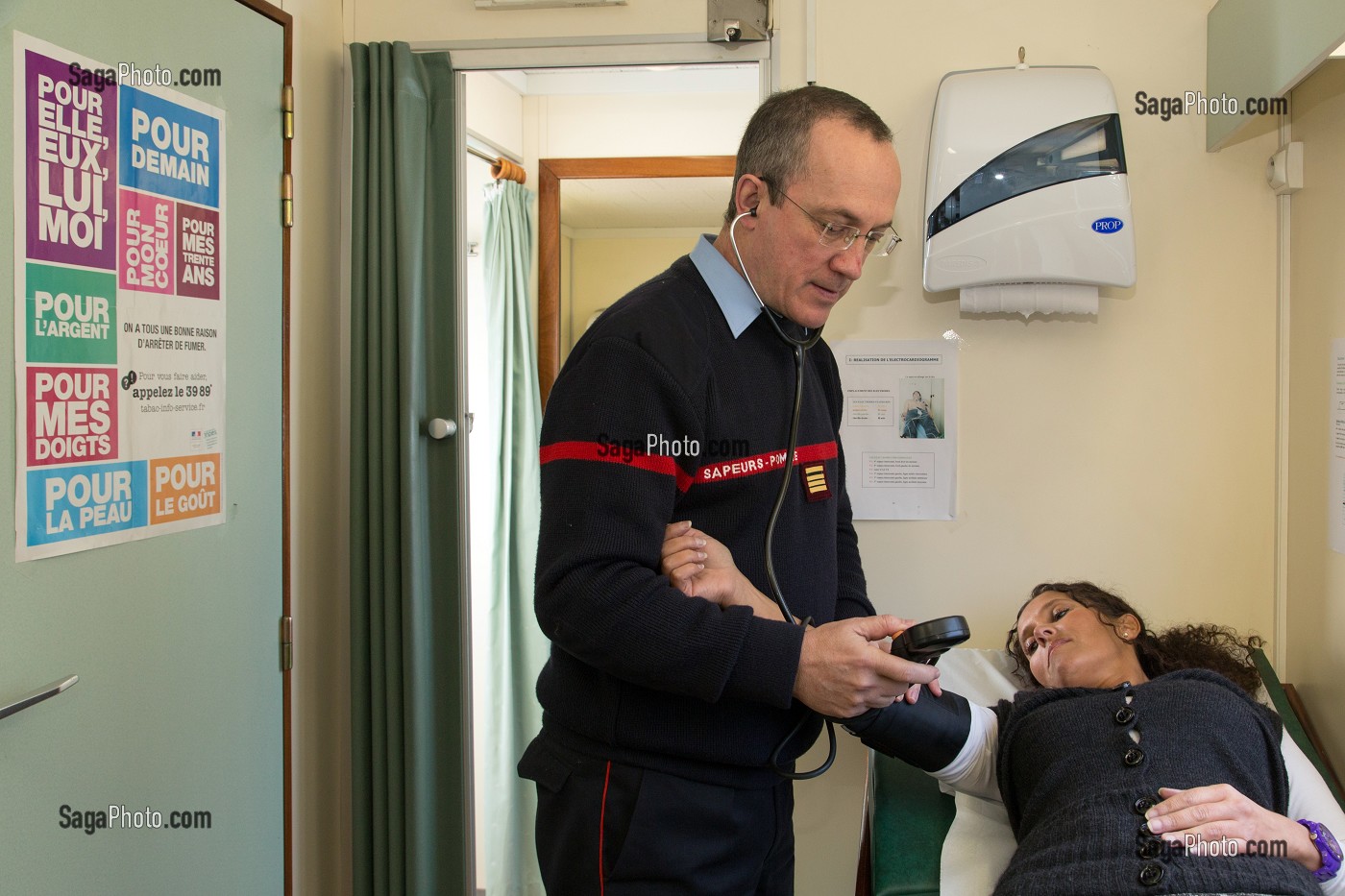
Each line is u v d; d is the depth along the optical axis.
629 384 1.04
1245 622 1.86
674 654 0.98
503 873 2.49
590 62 1.95
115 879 1.34
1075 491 1.89
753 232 1.12
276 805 1.77
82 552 1.27
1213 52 1.78
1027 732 1.41
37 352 1.19
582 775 1.13
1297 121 1.77
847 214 1.05
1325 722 1.69
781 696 0.99
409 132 1.91
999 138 1.71
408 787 1.94
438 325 1.99
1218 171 1.83
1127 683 1.42
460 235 1.99
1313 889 1.14
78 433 1.26
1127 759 1.28
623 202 2.66
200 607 1.53
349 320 2.03
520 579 2.58
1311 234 1.72
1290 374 1.81
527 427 2.59
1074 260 1.70
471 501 2.55
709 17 1.91
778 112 1.10
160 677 1.43
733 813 1.12
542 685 1.23
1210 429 1.86
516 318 2.61
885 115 1.89
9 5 1.13
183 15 1.46
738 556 1.13
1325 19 1.36
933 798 1.62
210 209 1.54
